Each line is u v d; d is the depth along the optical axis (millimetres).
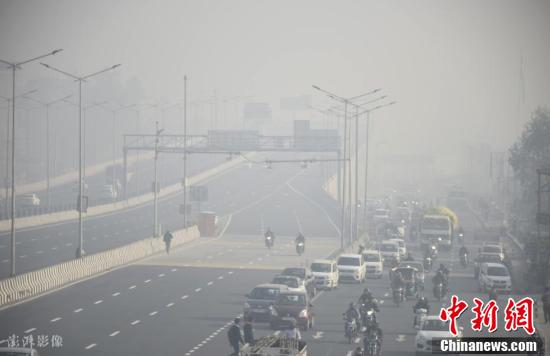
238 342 89062
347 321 99938
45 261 168000
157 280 151250
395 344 99625
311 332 106375
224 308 122875
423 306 109562
